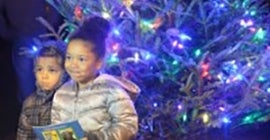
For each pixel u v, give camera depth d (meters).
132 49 2.66
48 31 3.14
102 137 1.97
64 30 2.91
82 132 1.89
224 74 2.79
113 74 2.76
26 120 2.29
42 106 2.27
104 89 2.05
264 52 2.84
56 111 2.12
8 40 3.32
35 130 1.96
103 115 2.05
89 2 2.72
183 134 2.91
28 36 3.14
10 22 3.11
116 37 2.63
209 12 2.85
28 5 3.05
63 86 2.14
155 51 2.69
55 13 3.08
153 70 2.76
